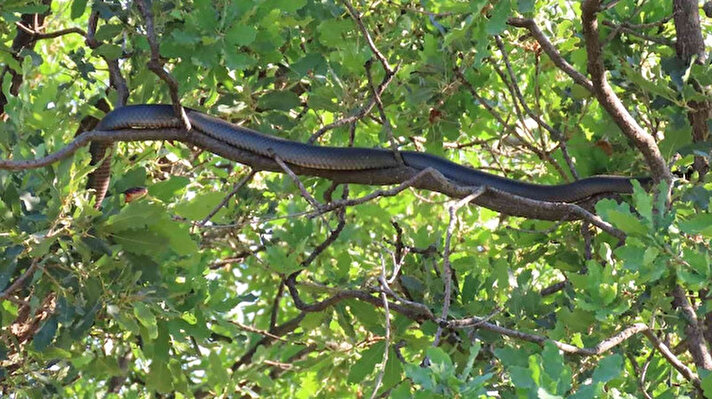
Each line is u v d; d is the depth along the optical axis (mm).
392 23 7801
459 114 7988
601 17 7312
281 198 8414
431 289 6801
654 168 6488
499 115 8312
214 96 7930
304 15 7238
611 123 7566
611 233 6023
